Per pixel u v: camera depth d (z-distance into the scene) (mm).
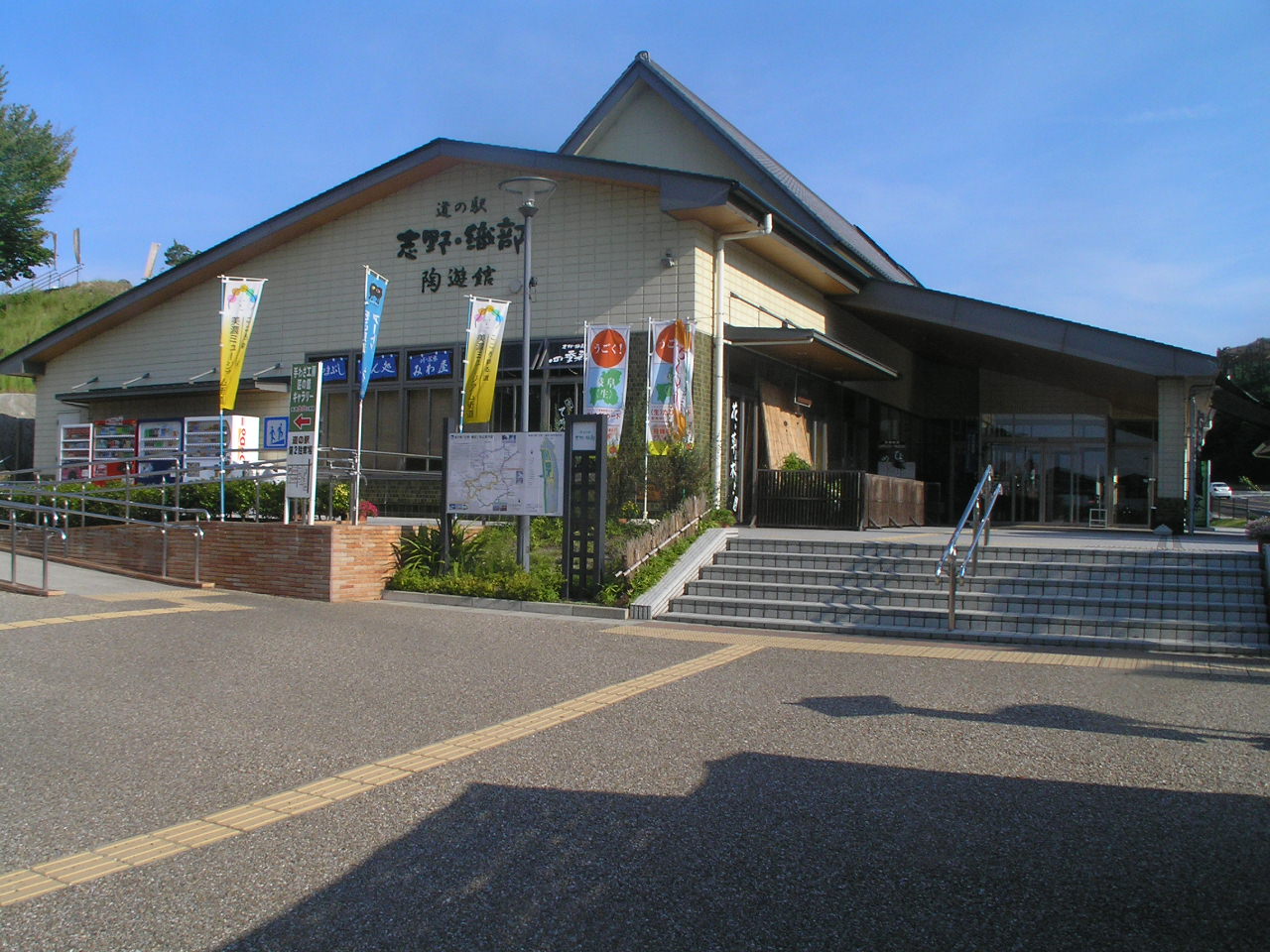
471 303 16078
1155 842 4867
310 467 13906
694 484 15688
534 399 18188
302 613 11984
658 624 11867
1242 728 7027
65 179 45062
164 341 22688
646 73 21703
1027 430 28281
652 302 17297
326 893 4301
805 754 6289
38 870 4551
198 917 4086
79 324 23188
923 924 4012
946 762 6137
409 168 19047
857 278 20953
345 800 5438
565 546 13016
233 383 17156
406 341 19609
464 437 13891
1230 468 44750
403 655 9430
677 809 5289
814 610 11844
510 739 6625
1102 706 7645
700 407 16844
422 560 14141
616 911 4129
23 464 30297
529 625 11484
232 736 6676
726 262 17812
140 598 12750
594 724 7008
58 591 12867
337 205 19984
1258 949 3830
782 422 19562
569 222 18094
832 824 5078
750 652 9938
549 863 4609
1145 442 27219
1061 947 3840
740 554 13766
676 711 7379
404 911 4137
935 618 11344
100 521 18688
